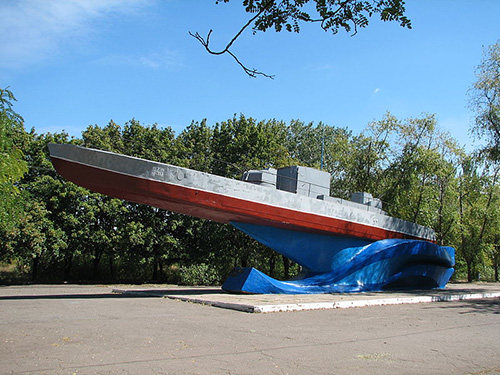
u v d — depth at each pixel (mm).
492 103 23328
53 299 12414
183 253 27297
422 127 28438
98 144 26219
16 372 4664
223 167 29828
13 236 21766
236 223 15391
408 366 5465
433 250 18438
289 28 6629
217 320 8609
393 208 28641
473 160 28344
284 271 30938
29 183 24156
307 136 48844
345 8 6469
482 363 5797
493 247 36281
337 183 30938
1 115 10656
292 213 15023
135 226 24547
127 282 28141
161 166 13047
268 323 8422
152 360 5312
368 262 16000
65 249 24828
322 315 9828
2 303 11164
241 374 4867
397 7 6359
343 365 5395
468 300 14922
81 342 6219
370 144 29516
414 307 12156
